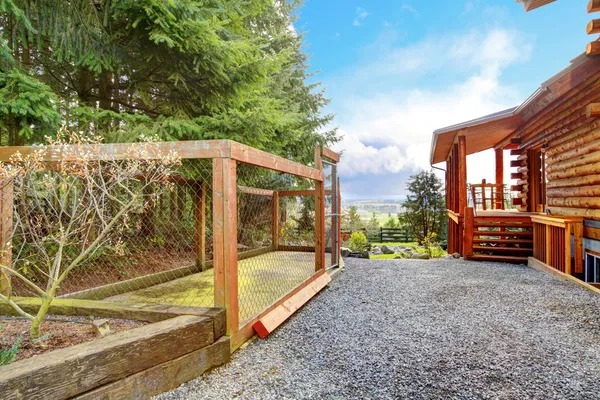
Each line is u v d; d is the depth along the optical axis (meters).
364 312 3.71
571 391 2.09
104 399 1.78
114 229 4.16
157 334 2.05
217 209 2.56
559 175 7.18
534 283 5.07
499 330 3.14
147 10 4.12
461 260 7.39
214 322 2.42
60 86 5.70
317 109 12.47
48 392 1.59
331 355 2.61
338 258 6.54
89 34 4.46
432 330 3.15
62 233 2.53
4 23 4.30
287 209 8.72
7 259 2.97
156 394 2.03
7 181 2.65
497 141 11.30
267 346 2.79
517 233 7.25
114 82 5.91
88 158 2.58
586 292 4.50
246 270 5.79
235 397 2.02
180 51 4.64
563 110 6.65
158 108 6.04
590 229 5.63
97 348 1.80
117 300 3.91
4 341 2.21
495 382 2.20
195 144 2.57
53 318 2.60
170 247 6.04
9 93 3.58
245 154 2.72
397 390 2.10
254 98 6.01
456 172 9.67
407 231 19.41
